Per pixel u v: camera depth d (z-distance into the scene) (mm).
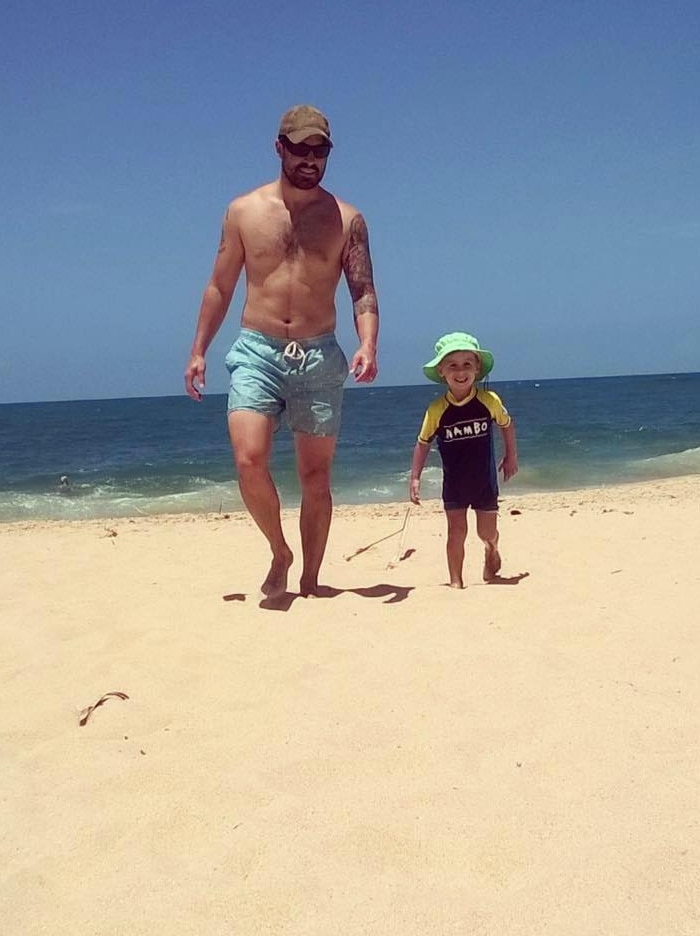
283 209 5215
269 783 2969
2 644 4684
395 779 2951
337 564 6777
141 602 5422
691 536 6957
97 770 3148
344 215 5305
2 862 2623
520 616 4664
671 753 3041
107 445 31266
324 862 2512
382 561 6840
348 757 3119
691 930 2170
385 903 2324
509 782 2895
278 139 5129
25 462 24328
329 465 5496
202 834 2699
